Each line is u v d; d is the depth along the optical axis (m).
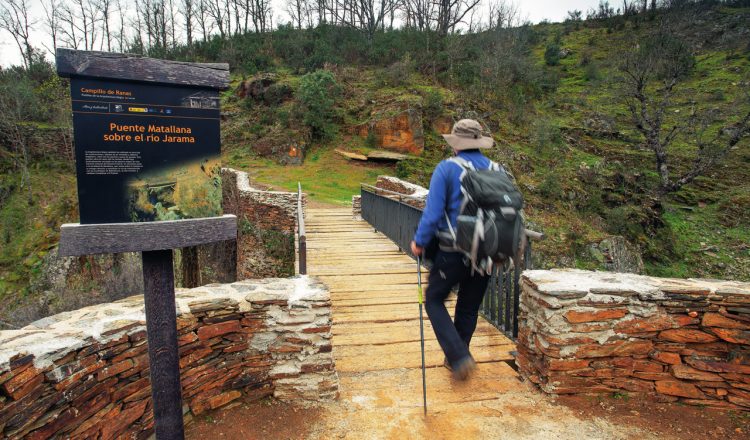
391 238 9.98
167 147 2.10
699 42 48.44
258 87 31.17
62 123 29.67
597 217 21.64
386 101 28.39
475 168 2.56
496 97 31.23
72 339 2.22
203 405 2.84
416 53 35.41
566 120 32.47
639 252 20.16
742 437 2.63
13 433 1.91
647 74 29.61
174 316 2.20
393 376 3.56
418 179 23.50
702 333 2.96
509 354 3.91
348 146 26.95
